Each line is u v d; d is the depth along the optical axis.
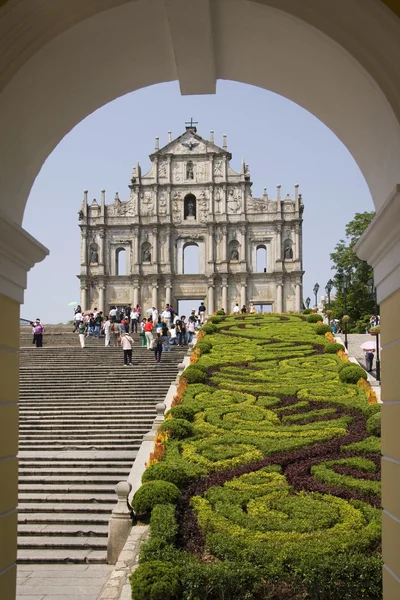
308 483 16.88
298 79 8.12
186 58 7.90
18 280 7.84
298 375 30.94
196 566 12.08
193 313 52.50
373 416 21.73
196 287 76.12
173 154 77.62
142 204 77.50
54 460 22.22
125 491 15.97
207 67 8.16
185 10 6.93
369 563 11.83
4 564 7.20
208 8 6.91
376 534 13.23
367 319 69.44
